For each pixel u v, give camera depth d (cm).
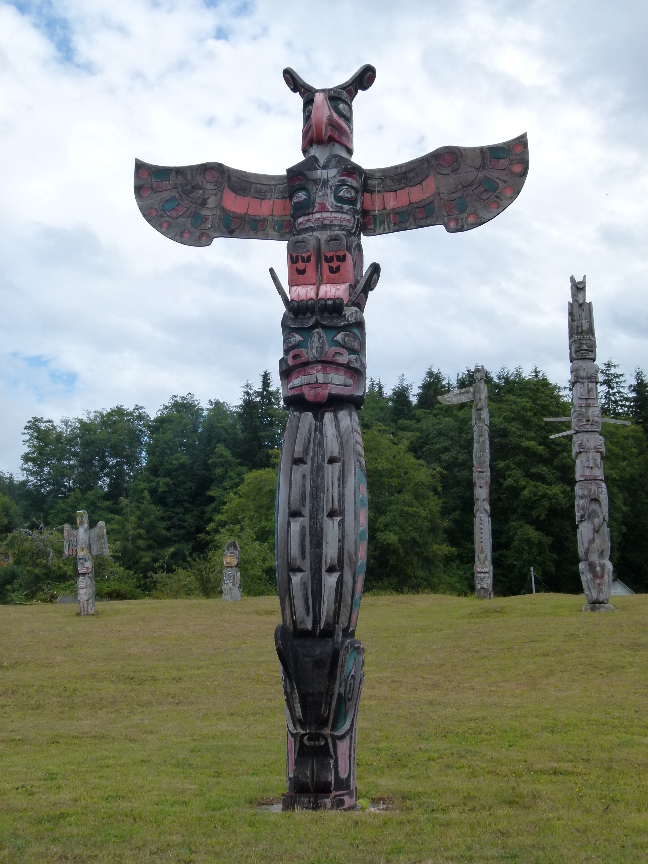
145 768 1173
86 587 3039
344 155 1073
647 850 766
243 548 5094
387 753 1229
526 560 5003
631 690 1549
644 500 5641
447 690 1694
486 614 2755
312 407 982
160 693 1761
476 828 851
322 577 891
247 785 1072
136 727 1475
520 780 1065
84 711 1627
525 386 5784
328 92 1091
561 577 5275
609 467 5181
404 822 863
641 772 1077
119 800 998
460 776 1100
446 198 1033
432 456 6141
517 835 826
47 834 852
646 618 2214
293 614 887
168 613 3034
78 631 2569
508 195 1012
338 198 1032
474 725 1369
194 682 1855
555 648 1967
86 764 1202
